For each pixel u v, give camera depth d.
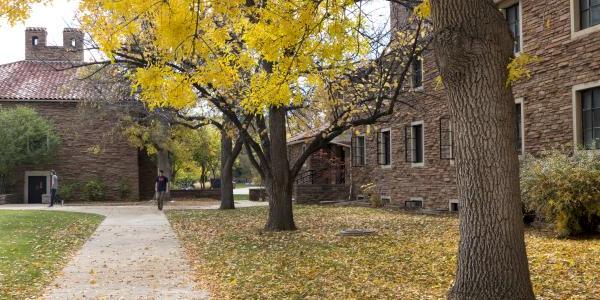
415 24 15.38
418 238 12.91
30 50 39.69
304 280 8.59
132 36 11.80
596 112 13.65
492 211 5.35
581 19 14.11
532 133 15.69
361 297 7.35
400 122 24.28
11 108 33.97
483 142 5.40
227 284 8.45
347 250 11.44
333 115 15.38
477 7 5.43
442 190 21.00
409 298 7.19
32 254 11.54
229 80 8.73
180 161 41.66
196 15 7.72
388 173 25.48
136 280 8.85
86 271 9.66
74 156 35.69
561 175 11.67
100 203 33.66
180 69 10.23
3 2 7.78
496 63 5.45
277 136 15.42
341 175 32.59
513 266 5.32
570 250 9.99
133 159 36.53
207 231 16.20
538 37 15.40
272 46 7.89
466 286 5.44
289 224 15.48
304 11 7.80
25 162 34.03
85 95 29.84
